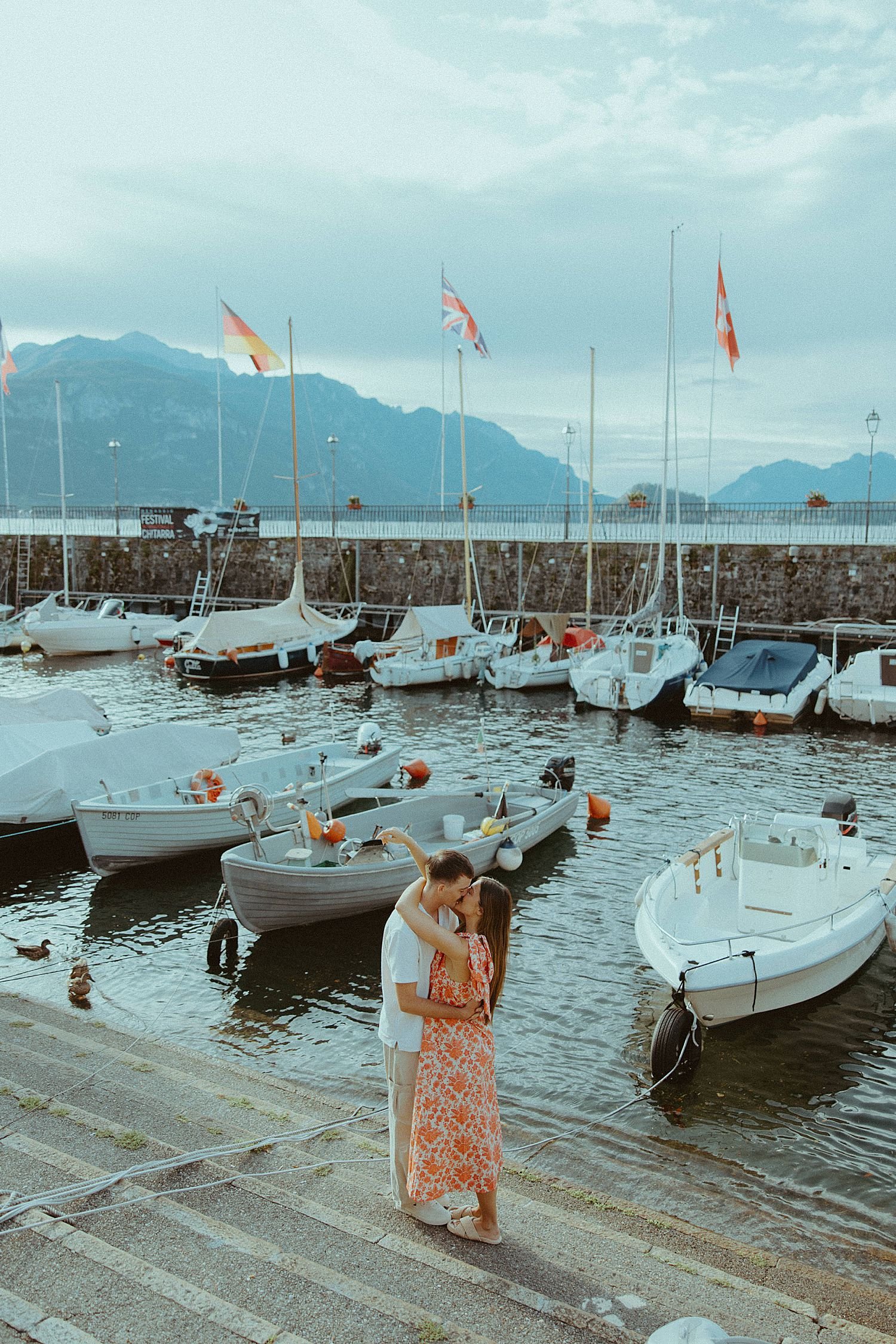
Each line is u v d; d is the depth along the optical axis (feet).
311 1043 34.53
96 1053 26.66
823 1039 35.12
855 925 37.83
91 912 48.08
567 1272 16.31
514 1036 34.96
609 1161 26.94
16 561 193.36
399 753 70.79
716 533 161.89
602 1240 18.20
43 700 76.18
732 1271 18.44
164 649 150.41
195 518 177.68
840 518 151.94
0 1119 21.16
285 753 65.05
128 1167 19.16
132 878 52.60
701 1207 24.54
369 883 44.68
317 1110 24.88
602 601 147.64
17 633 153.07
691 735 92.12
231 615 127.03
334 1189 18.78
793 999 35.94
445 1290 15.17
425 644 121.80
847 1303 17.67
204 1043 34.45
